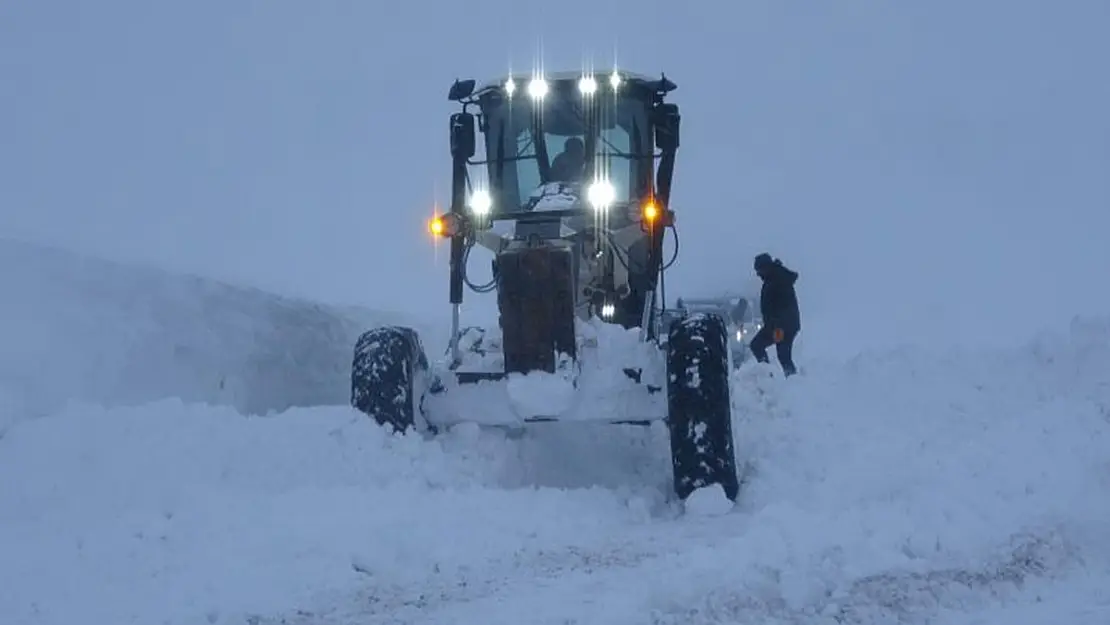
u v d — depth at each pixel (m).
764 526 8.19
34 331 12.48
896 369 13.30
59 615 6.70
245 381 14.44
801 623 6.44
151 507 9.11
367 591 7.26
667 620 6.39
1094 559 7.89
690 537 8.84
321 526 8.30
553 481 11.21
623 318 12.09
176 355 13.68
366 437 10.56
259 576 7.40
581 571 7.76
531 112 12.48
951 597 6.92
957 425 11.95
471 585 7.40
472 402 11.12
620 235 11.79
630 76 12.32
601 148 12.36
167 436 10.13
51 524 8.70
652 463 11.52
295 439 10.39
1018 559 7.63
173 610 6.80
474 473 10.68
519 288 10.55
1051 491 9.06
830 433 11.72
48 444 9.84
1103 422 11.38
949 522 8.24
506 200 12.51
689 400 10.18
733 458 10.26
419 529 8.43
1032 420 11.54
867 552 7.48
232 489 9.71
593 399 10.63
